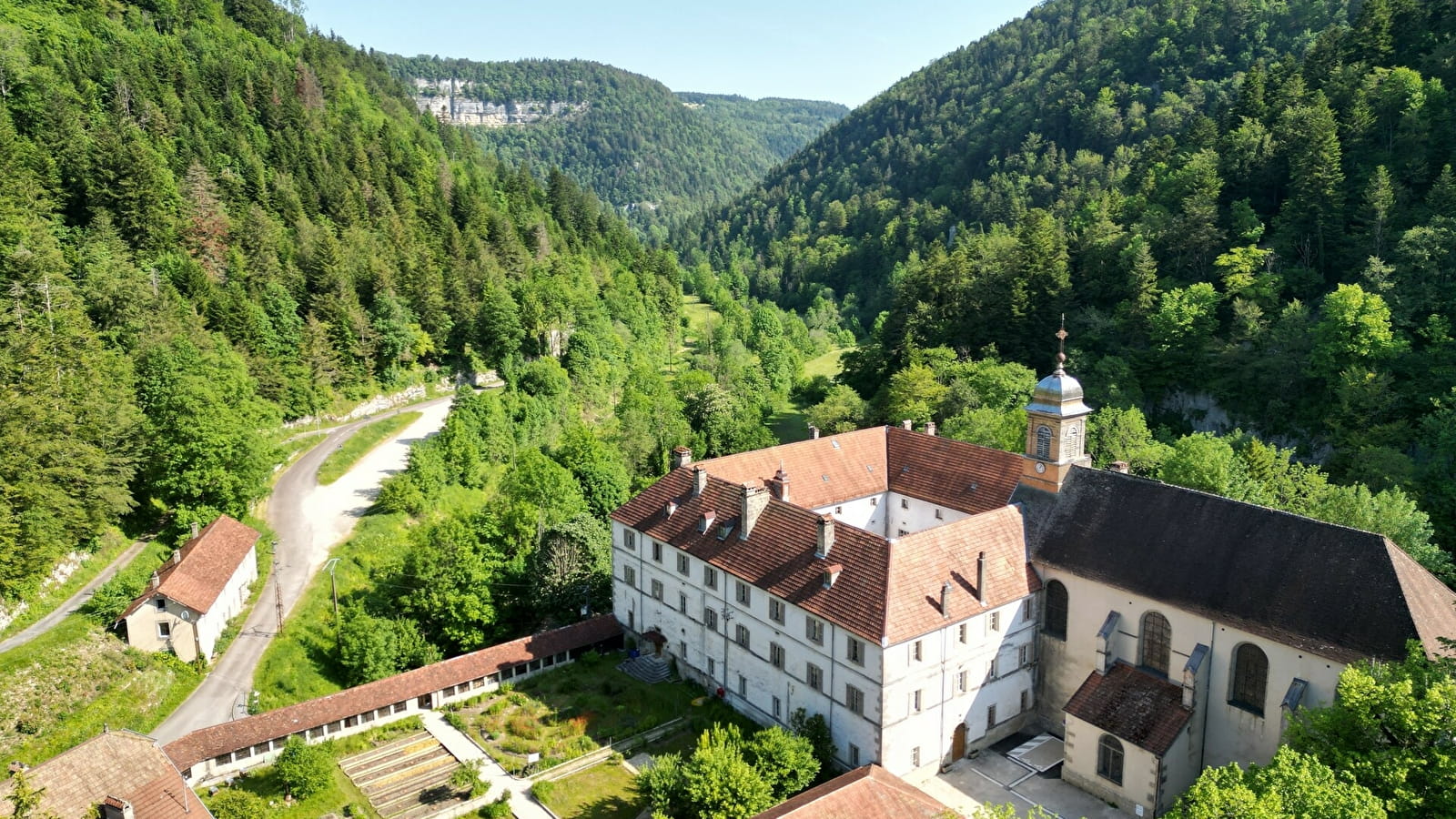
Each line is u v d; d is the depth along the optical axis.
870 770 48.62
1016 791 56.81
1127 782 53.84
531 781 59.88
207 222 134.25
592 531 86.81
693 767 51.66
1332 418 99.75
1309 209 117.69
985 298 137.12
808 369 191.12
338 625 76.19
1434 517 80.75
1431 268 102.31
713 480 72.50
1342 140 122.50
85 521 77.25
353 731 66.06
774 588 61.56
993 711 61.69
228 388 102.44
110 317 104.06
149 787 49.56
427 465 106.12
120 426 85.06
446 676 70.19
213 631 73.88
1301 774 34.12
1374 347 99.38
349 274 143.12
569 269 189.12
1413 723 36.41
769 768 53.53
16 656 64.56
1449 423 84.88
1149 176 155.50
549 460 100.75
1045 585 63.28
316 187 167.12
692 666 71.75
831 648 57.56
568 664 75.62
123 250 118.12
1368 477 85.00
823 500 81.88
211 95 174.88
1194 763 54.12
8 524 69.12
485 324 154.50
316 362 129.00
